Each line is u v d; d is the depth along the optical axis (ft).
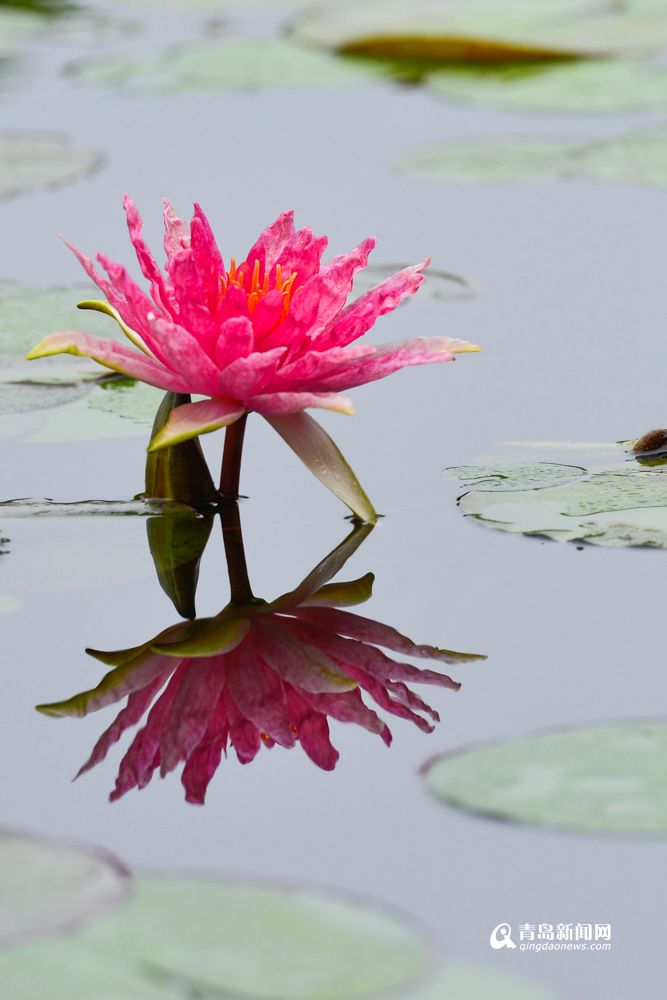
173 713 7.37
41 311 8.29
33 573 7.60
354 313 7.62
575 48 12.58
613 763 7.21
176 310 7.63
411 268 7.61
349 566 7.63
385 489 7.82
